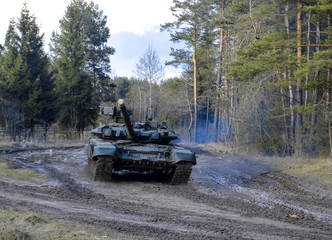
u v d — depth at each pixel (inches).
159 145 530.3
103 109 598.5
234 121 1144.8
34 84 1240.2
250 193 462.0
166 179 558.9
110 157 480.1
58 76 1535.4
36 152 932.0
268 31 982.4
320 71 843.4
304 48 1115.9
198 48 1611.7
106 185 468.1
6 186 410.6
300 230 288.8
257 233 271.3
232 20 1104.2
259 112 1015.0
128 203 362.3
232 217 322.7
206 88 1823.3
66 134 1482.5
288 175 660.1
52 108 1284.4
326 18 956.0
